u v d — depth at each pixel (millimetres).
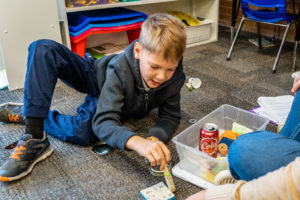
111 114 1087
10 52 1751
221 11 3312
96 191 1022
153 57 922
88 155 1213
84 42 2090
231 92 1776
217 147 1144
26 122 1101
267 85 1867
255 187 448
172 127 1200
